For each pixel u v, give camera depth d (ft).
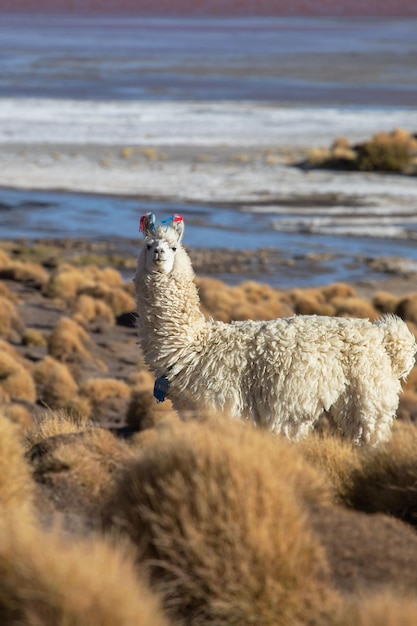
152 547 45.98
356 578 47.06
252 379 82.12
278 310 298.56
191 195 560.20
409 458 66.90
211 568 43.88
